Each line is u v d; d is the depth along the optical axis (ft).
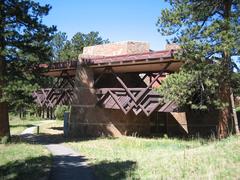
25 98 94.53
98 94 118.52
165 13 74.79
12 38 90.79
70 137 116.67
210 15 79.66
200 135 110.93
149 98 99.40
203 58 69.67
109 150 79.66
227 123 78.84
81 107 121.08
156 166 53.16
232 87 76.33
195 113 122.62
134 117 123.03
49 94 142.72
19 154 71.67
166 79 73.61
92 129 118.62
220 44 68.23
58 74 150.10
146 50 143.02
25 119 220.02
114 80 122.72
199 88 75.46
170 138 104.88
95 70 122.11
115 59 105.81
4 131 93.91
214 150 54.85
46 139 110.11
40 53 95.96
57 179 49.90
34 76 94.22
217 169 43.96
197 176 42.80
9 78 91.35
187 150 62.34
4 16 89.51
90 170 56.65
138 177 48.03
